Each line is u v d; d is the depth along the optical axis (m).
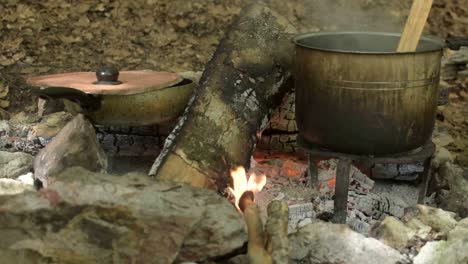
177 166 1.98
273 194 2.05
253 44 2.13
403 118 1.84
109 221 1.65
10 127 2.34
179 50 2.68
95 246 1.65
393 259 1.74
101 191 1.67
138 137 2.32
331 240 1.75
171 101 2.03
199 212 1.67
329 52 1.83
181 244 1.66
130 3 2.69
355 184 2.11
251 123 2.07
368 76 1.81
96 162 1.95
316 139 1.91
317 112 1.88
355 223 1.95
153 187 1.72
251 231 1.70
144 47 2.68
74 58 2.62
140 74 2.14
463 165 2.48
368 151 1.87
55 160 1.94
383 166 2.21
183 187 1.74
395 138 1.85
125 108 1.97
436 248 1.77
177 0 2.71
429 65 1.85
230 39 2.15
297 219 1.96
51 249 1.64
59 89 1.90
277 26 2.16
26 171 2.09
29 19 2.62
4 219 1.64
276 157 2.28
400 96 1.83
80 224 1.65
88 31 2.66
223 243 1.68
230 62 2.10
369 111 1.83
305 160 2.26
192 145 1.99
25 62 2.59
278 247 1.68
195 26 2.71
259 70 2.11
